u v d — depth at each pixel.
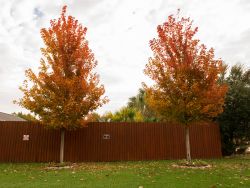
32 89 14.88
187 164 13.89
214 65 14.45
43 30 15.20
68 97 15.02
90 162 17.38
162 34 14.96
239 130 19.98
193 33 14.73
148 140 18.70
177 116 14.96
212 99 14.58
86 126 17.23
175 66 14.53
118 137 18.47
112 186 8.34
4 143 17.67
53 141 17.91
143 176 10.39
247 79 21.38
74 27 15.51
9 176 10.94
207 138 19.55
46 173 11.78
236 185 8.45
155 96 15.06
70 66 15.30
